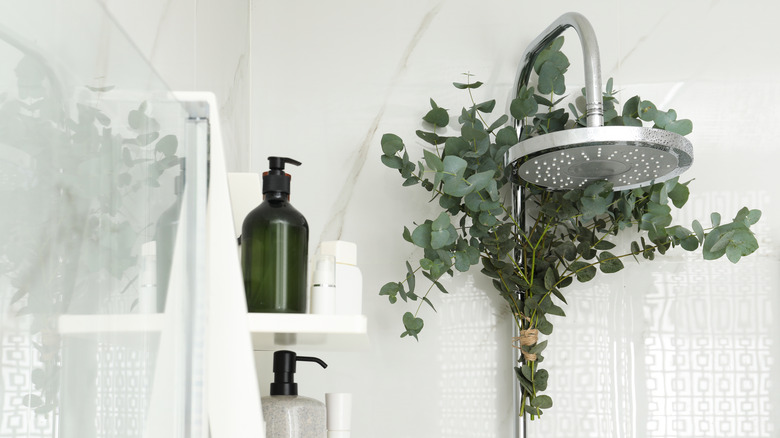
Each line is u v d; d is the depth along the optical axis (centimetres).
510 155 101
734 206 129
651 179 108
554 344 127
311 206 132
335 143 134
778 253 127
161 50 72
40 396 26
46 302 26
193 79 85
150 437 37
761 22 133
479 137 117
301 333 70
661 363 126
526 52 122
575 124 124
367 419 126
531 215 130
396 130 134
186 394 44
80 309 29
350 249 85
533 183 112
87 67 30
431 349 128
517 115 120
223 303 52
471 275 130
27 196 25
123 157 34
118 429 33
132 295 35
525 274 121
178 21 78
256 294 71
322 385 127
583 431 125
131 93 35
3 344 24
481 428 126
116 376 33
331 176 133
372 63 136
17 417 24
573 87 133
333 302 76
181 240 44
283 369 80
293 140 134
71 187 28
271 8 138
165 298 40
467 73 134
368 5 138
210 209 51
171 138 42
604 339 127
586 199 111
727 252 112
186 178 46
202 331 45
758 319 126
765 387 125
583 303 128
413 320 118
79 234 29
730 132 131
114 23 33
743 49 133
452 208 121
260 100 135
